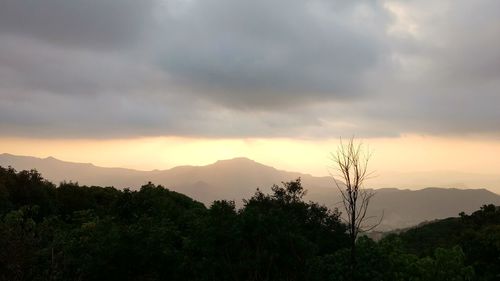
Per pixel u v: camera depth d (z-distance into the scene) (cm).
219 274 1437
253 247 1488
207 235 1520
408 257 1984
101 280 1467
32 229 1652
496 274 2406
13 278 1213
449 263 1916
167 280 1541
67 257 1443
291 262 1459
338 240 3028
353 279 1633
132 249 1509
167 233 1814
